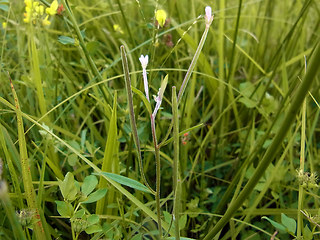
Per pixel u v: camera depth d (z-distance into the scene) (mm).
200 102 282
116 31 292
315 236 174
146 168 208
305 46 310
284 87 223
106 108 193
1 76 215
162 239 124
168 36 240
